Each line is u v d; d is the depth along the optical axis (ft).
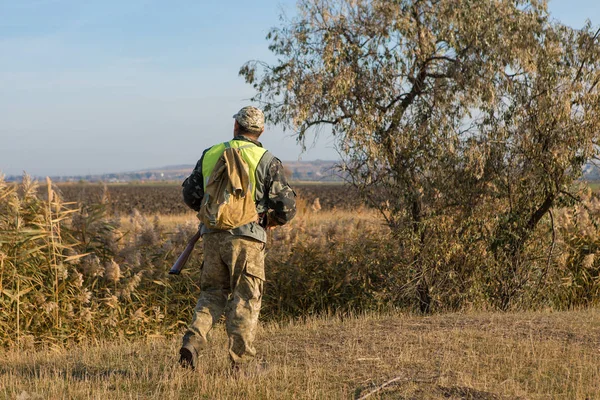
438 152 31.91
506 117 32.35
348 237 34.35
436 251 32.99
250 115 16.47
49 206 26.81
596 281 37.35
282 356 19.03
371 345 20.10
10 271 25.13
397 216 33.19
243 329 16.14
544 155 32.55
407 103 33.30
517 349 19.93
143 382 16.31
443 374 16.69
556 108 31.86
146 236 29.86
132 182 625.00
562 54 32.55
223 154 15.90
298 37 32.09
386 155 32.50
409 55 31.94
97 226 29.01
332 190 203.10
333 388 15.93
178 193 238.27
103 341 26.13
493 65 30.99
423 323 24.16
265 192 16.28
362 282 33.50
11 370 18.62
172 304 29.43
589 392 15.72
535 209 34.60
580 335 22.13
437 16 31.55
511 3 32.01
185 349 15.84
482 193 33.09
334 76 31.50
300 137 32.63
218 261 16.15
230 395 15.12
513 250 34.42
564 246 35.78
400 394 15.19
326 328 23.79
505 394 15.33
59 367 18.78
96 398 14.62
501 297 34.73
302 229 34.88
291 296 32.99
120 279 28.17
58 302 26.16
